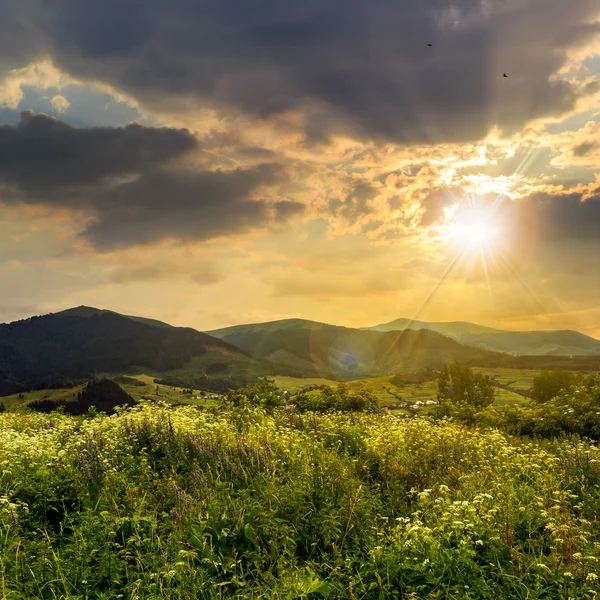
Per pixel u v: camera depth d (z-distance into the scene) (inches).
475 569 250.7
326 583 241.6
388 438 512.7
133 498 327.6
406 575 251.0
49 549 269.0
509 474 409.1
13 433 512.4
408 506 352.2
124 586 247.4
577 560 252.5
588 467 422.6
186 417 569.0
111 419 600.7
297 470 373.1
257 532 288.7
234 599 233.1
